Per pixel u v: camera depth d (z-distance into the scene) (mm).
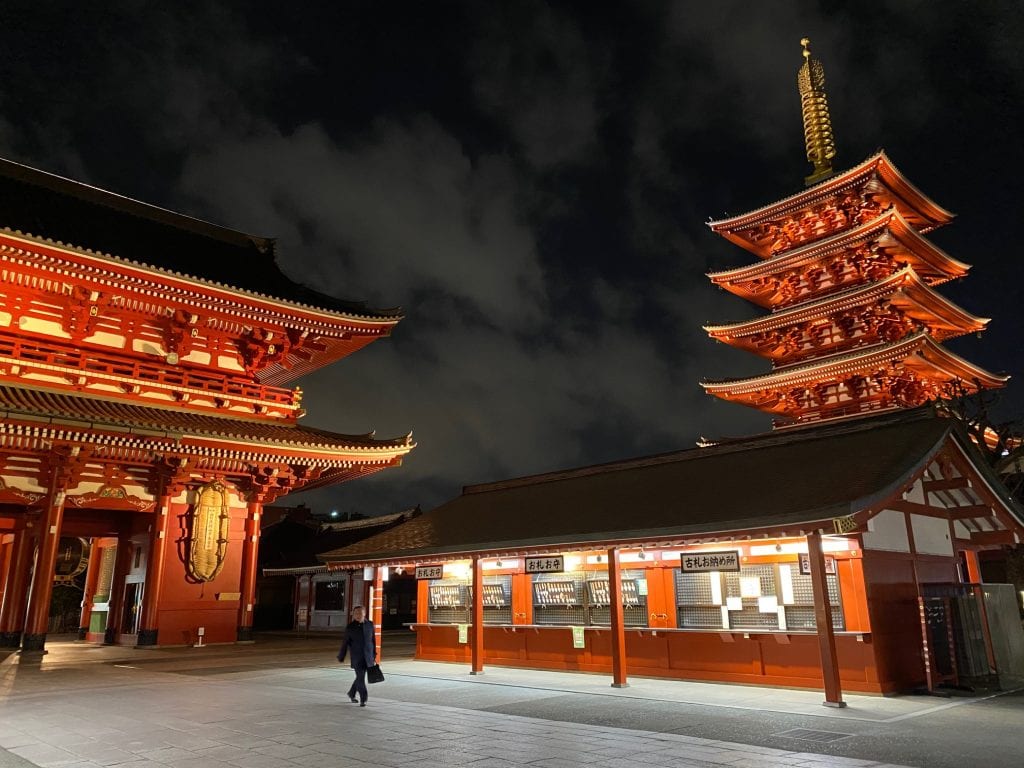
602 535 17266
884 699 14766
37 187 37781
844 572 15883
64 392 30828
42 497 29000
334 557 25375
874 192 45281
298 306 35469
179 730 12180
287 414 37531
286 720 13070
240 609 33781
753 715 13148
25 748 10914
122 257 32375
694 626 18391
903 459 15492
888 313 43875
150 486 31984
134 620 33219
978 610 17688
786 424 49719
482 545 19938
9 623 29719
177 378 34438
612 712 13680
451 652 24250
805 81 52562
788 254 47156
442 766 9359
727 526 15047
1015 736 11078
